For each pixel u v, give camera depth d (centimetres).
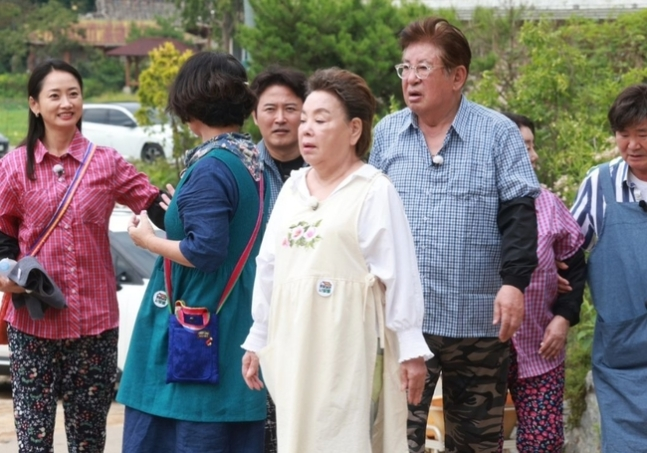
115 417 912
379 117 1508
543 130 1059
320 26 1590
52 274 576
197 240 475
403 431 453
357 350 443
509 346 558
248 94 509
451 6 1716
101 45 6750
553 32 1192
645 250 523
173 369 488
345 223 446
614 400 532
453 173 532
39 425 580
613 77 1177
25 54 6519
